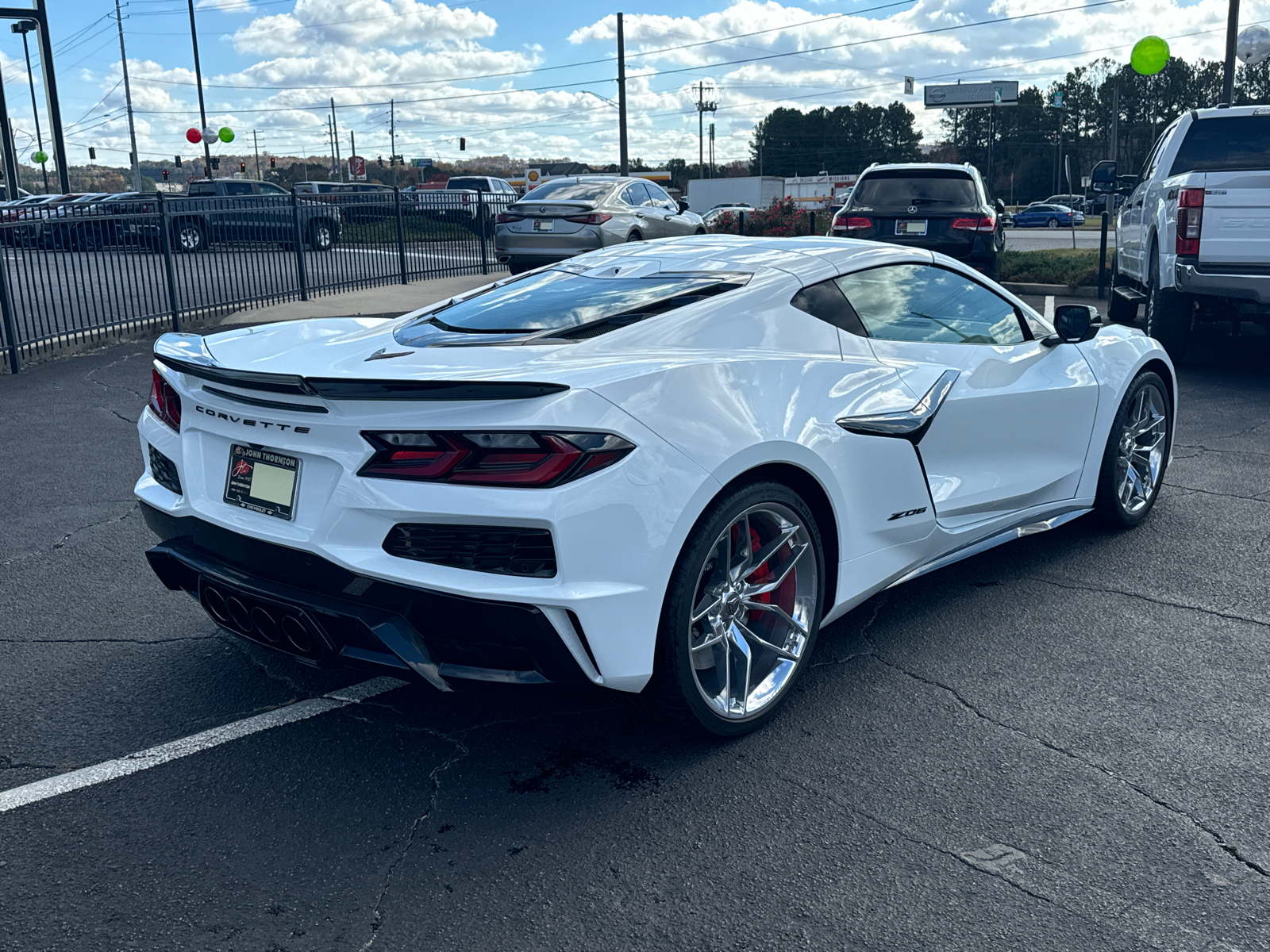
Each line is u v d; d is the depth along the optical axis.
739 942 2.04
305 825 2.46
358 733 2.90
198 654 3.43
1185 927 2.05
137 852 2.35
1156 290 8.17
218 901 2.18
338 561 2.46
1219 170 8.45
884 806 2.49
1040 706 2.97
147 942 2.05
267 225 11.88
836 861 2.29
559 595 2.33
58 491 5.38
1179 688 3.07
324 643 2.58
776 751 2.76
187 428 2.93
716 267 3.30
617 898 2.18
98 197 23.56
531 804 2.53
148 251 10.30
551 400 2.36
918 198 11.32
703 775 2.65
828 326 3.20
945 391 3.36
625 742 2.83
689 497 2.49
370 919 2.12
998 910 2.11
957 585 3.92
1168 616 3.59
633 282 3.25
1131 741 2.77
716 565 2.73
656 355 2.74
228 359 2.84
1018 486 3.79
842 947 2.02
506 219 14.31
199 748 2.82
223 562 2.80
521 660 2.45
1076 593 3.81
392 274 14.41
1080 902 2.13
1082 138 138.75
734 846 2.35
